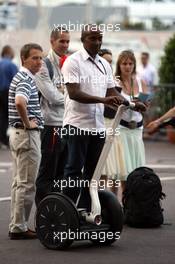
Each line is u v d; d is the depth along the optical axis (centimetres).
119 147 1105
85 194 929
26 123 945
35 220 935
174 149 2044
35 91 963
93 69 914
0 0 3138
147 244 952
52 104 1048
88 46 911
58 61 1055
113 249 922
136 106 882
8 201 1266
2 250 915
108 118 1089
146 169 1072
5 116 2031
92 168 935
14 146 963
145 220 1047
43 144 1054
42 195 1052
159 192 1055
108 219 927
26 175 964
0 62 2002
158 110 2134
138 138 1119
